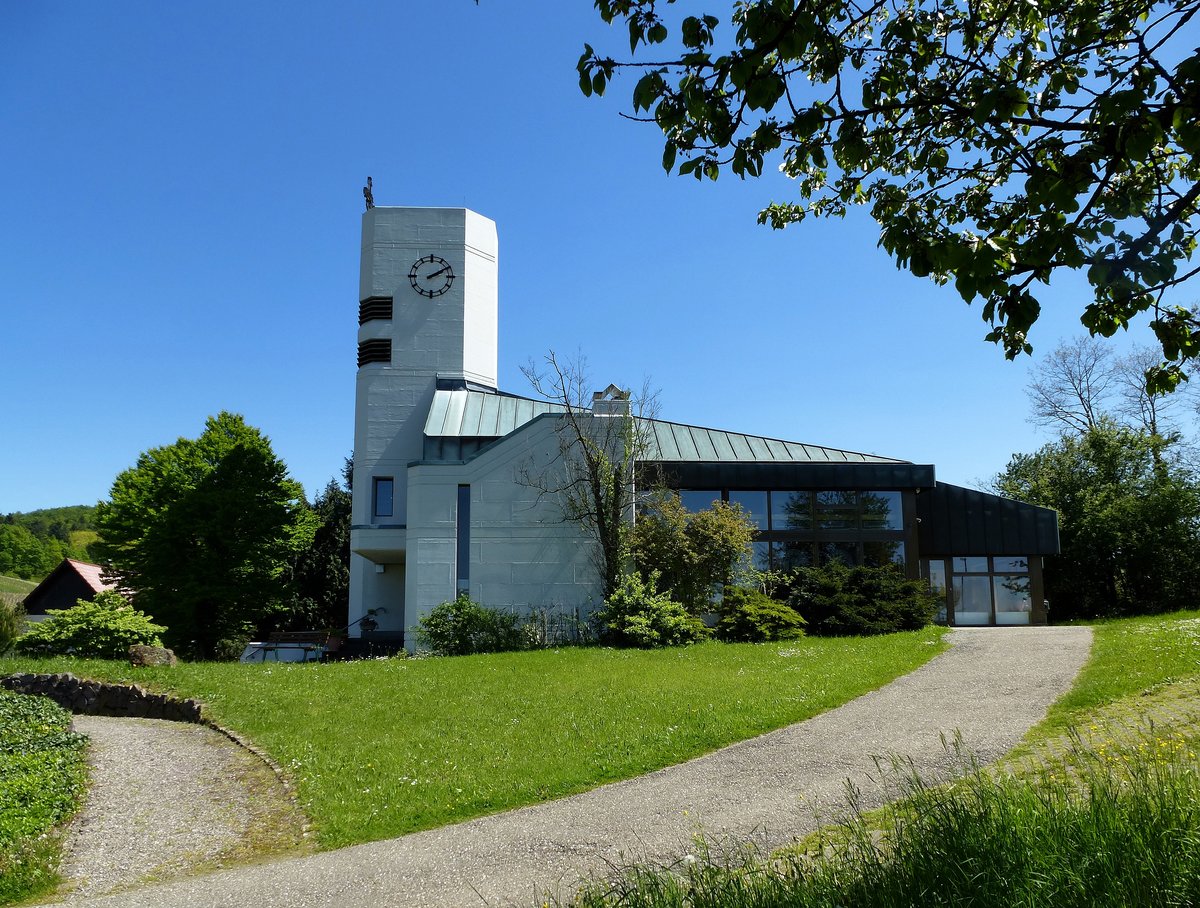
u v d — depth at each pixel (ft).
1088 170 14.58
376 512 121.49
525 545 92.53
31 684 60.13
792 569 94.53
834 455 106.32
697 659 68.80
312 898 26.30
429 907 24.72
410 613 91.97
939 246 14.30
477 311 129.39
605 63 15.76
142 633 73.00
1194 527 130.41
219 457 132.67
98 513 132.67
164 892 28.04
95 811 37.63
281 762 43.68
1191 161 17.95
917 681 55.52
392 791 37.42
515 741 44.62
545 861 27.86
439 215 128.98
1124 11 16.44
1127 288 15.28
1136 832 16.51
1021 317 14.75
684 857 26.07
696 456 103.60
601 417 93.66
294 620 152.15
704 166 17.12
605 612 83.51
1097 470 138.21
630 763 39.60
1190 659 50.14
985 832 17.24
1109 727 36.55
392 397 124.57
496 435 109.60
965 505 110.11
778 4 14.37
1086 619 124.88
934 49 17.98
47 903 27.81
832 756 38.55
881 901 15.83
